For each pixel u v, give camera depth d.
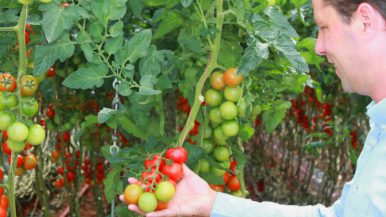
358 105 1.90
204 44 1.17
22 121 0.99
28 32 1.20
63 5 1.00
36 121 1.89
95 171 2.23
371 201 0.82
